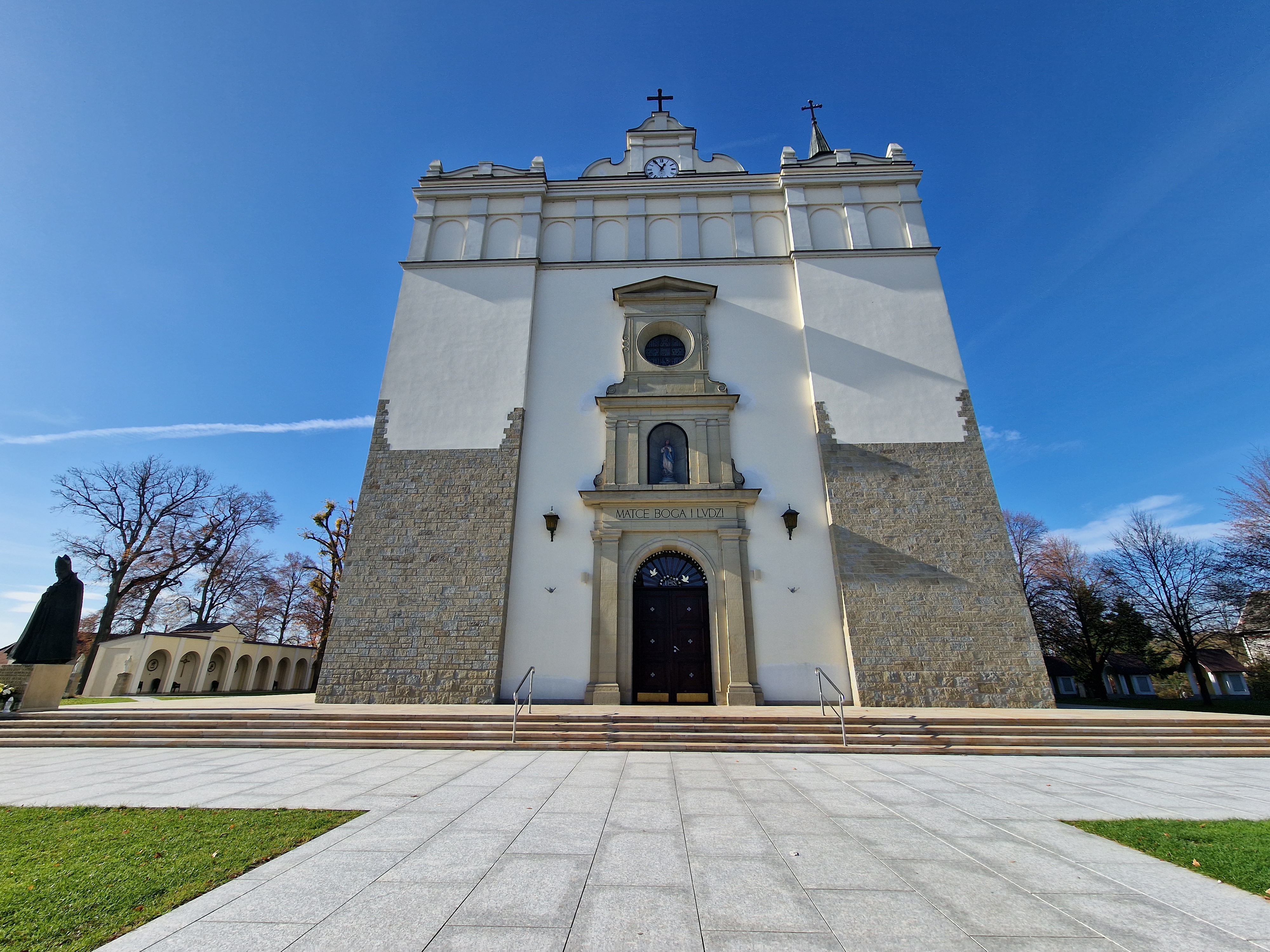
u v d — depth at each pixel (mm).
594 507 16062
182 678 32500
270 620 47469
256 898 3939
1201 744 10203
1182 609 29188
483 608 15070
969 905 3900
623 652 14859
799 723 11133
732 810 6250
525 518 16141
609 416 17000
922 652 14344
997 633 14414
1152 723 10938
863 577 15047
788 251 18953
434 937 3424
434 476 16391
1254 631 27328
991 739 10391
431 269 18734
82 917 3648
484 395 17234
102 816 5898
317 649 38875
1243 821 5883
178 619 42969
